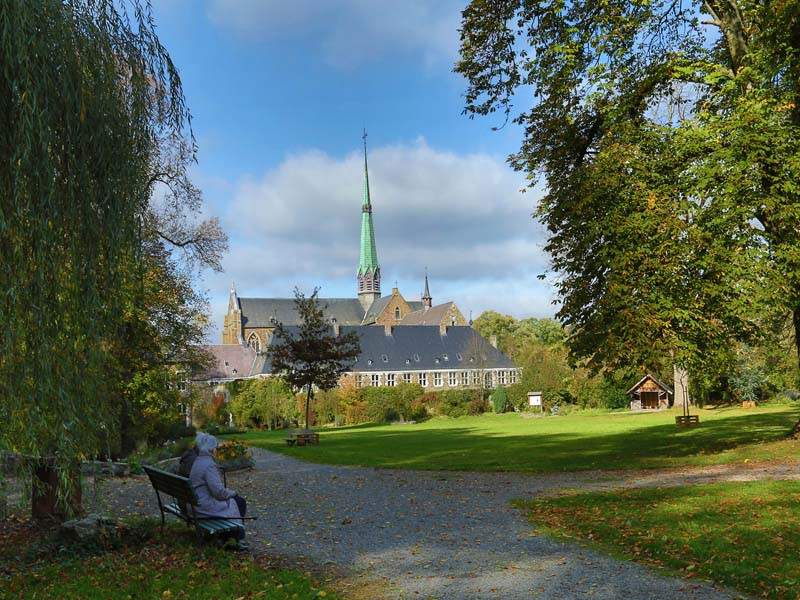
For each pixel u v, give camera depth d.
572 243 19.22
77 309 6.95
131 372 28.22
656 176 17.88
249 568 7.61
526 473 17.81
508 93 20.55
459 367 90.19
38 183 6.42
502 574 7.38
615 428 35.22
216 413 63.94
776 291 17.00
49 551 8.28
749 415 38.53
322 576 7.52
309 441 32.41
